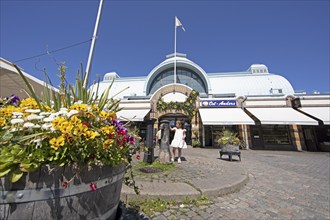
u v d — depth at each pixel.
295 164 8.92
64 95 1.94
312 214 3.32
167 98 19.56
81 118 1.56
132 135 2.14
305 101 17.11
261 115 16.22
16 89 7.04
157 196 3.64
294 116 15.47
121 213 1.88
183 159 8.24
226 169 6.25
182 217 3.05
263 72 31.94
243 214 3.24
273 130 17.72
